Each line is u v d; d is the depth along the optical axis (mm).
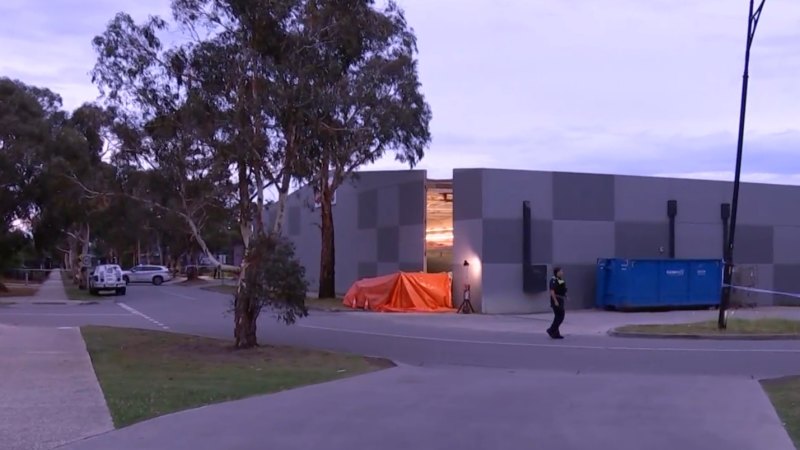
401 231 43469
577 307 37406
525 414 11859
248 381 15055
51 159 40688
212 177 21312
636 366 18391
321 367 17516
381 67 31266
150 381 14875
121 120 20750
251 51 19516
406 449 9547
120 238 71438
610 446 9773
